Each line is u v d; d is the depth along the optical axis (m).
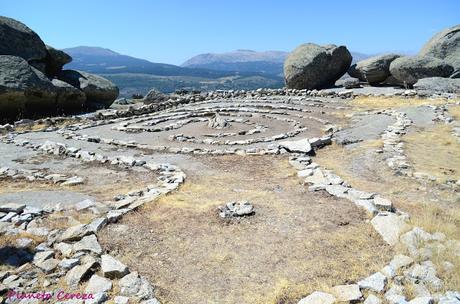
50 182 12.98
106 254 7.88
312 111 27.48
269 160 15.63
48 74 33.28
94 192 11.98
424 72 32.97
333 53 37.72
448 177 12.91
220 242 8.57
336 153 16.72
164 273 7.42
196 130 23.27
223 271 7.47
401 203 10.66
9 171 13.98
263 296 6.66
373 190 12.02
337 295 6.40
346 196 10.79
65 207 10.31
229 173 14.16
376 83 37.62
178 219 9.69
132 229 9.09
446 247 7.54
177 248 8.31
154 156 16.95
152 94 37.66
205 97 36.59
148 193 11.52
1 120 26.09
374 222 8.89
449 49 35.75
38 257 7.69
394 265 7.12
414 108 24.53
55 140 20.11
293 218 9.65
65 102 29.98
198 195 11.53
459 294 6.19
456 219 9.38
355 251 7.93
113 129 23.53
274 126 23.56
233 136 21.25
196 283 7.11
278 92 36.31
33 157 16.45
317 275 7.16
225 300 6.61
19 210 9.88
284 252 8.05
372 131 20.14
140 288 6.80
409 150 16.36
